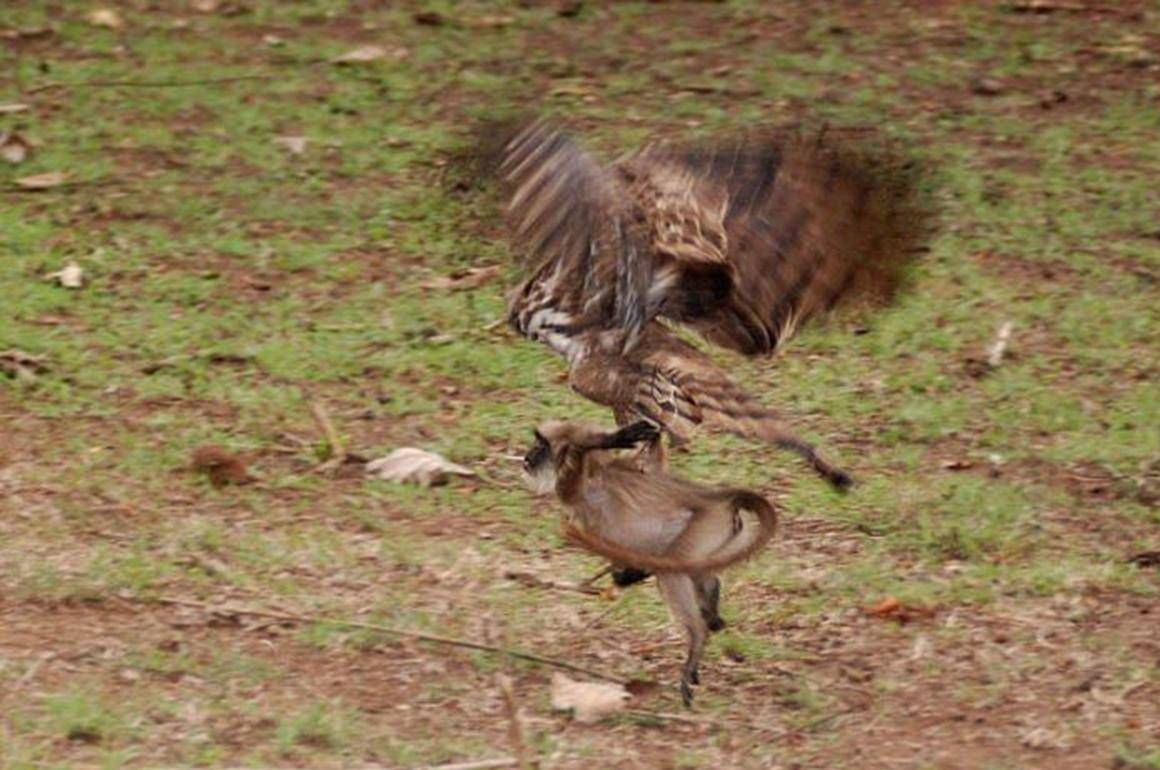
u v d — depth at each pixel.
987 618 11.98
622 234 9.43
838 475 9.09
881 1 22.02
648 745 10.59
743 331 9.85
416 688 11.03
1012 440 14.35
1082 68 20.45
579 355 9.62
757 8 21.88
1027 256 17.06
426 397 14.80
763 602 12.14
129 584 11.93
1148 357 15.59
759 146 9.86
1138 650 11.62
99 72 20.00
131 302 16.03
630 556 10.13
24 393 14.60
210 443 13.95
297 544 12.60
